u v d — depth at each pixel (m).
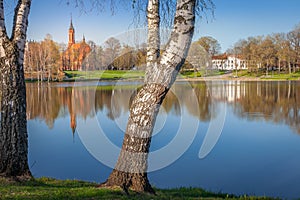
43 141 12.12
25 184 5.00
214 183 8.31
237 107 24.27
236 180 8.56
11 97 5.22
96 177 8.30
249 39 64.38
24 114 5.41
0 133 5.26
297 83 49.56
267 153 11.17
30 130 14.40
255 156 10.67
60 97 28.08
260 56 61.78
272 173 9.21
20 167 5.32
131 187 4.56
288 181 8.62
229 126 16.64
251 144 12.51
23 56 5.40
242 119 19.09
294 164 9.94
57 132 13.63
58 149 11.00
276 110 23.03
